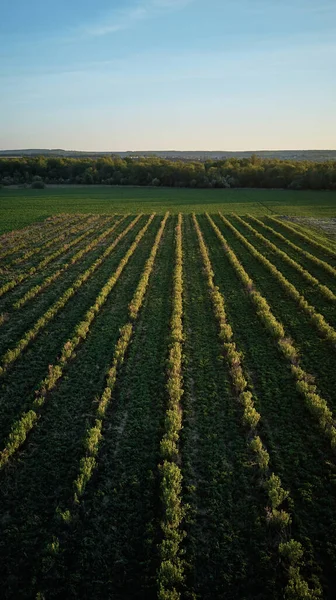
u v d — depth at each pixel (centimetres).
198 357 1694
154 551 884
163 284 2683
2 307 2292
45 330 1970
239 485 1045
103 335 1908
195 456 1146
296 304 2295
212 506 983
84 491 1028
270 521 928
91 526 938
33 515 967
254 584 817
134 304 2241
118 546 891
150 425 1272
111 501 1001
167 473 1041
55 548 866
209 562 859
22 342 1784
